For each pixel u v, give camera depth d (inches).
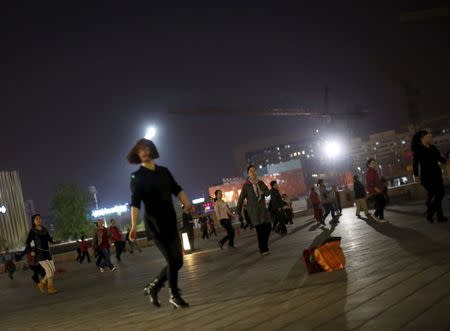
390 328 162.9
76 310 369.7
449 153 735.1
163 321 245.1
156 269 647.8
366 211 781.3
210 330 206.7
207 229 1537.9
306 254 305.4
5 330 334.6
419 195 1131.3
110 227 1029.2
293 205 2146.9
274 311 220.4
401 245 362.9
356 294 222.2
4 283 1034.1
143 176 257.6
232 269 434.9
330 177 2938.0
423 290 205.9
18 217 3070.9
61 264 1509.6
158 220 258.8
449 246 313.9
